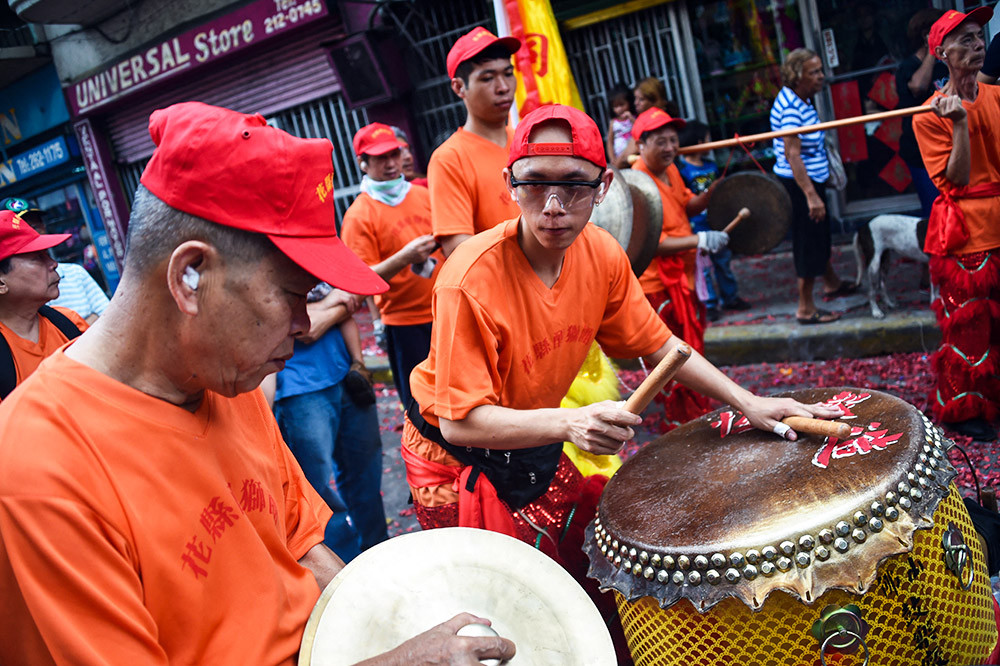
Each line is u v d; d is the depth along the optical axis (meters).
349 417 3.80
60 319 3.30
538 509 2.67
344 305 3.65
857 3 7.67
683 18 8.21
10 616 1.33
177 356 1.42
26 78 12.55
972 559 1.98
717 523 1.92
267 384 3.37
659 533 1.98
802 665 1.84
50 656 1.32
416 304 4.47
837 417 2.23
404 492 5.30
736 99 8.39
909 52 7.59
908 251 5.82
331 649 1.69
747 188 5.54
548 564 1.96
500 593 1.89
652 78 6.70
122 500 1.35
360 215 4.47
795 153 6.03
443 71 9.24
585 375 3.62
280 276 1.43
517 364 2.44
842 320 6.13
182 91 11.13
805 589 1.76
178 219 1.35
